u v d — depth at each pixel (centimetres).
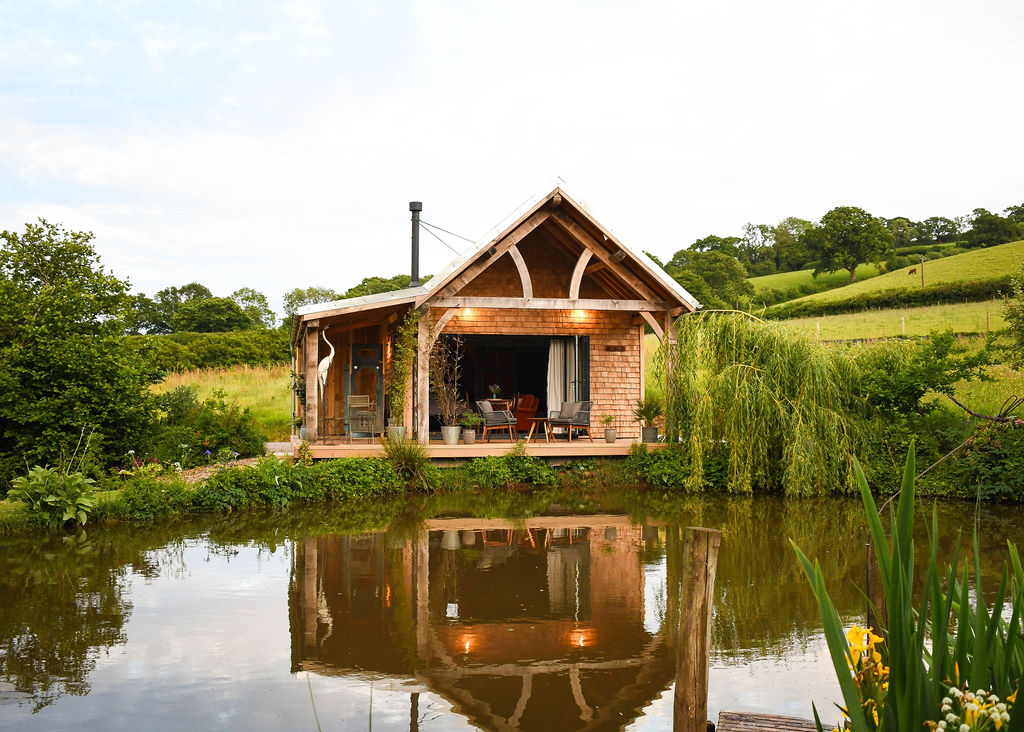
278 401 2688
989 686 279
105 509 1159
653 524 1156
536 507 1303
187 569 884
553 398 1805
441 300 1534
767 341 1440
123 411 1403
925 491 1352
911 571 259
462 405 1694
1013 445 1330
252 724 492
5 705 518
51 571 873
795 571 873
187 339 3994
